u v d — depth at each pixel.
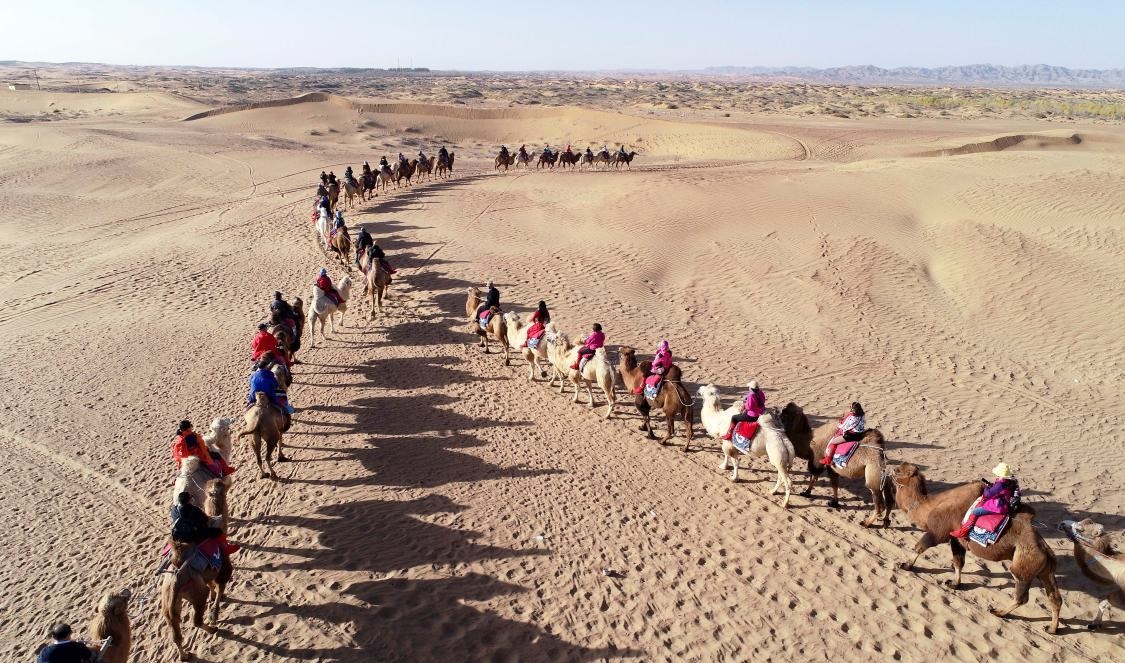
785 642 9.65
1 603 10.12
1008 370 18.77
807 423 13.28
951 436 15.49
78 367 18.23
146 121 75.06
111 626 8.23
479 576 10.64
